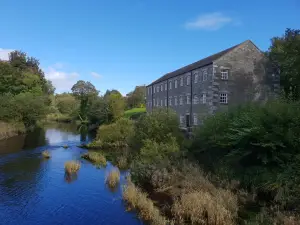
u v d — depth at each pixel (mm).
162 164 15977
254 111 15359
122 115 46906
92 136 40969
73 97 99062
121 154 24828
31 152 26031
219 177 14656
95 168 19984
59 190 14852
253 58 32000
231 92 30859
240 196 12266
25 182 16219
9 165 20438
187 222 10453
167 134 19719
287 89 32031
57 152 26656
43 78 68562
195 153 19453
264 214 10164
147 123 20938
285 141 13219
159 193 13508
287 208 10578
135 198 12734
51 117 78062
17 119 41438
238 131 14469
